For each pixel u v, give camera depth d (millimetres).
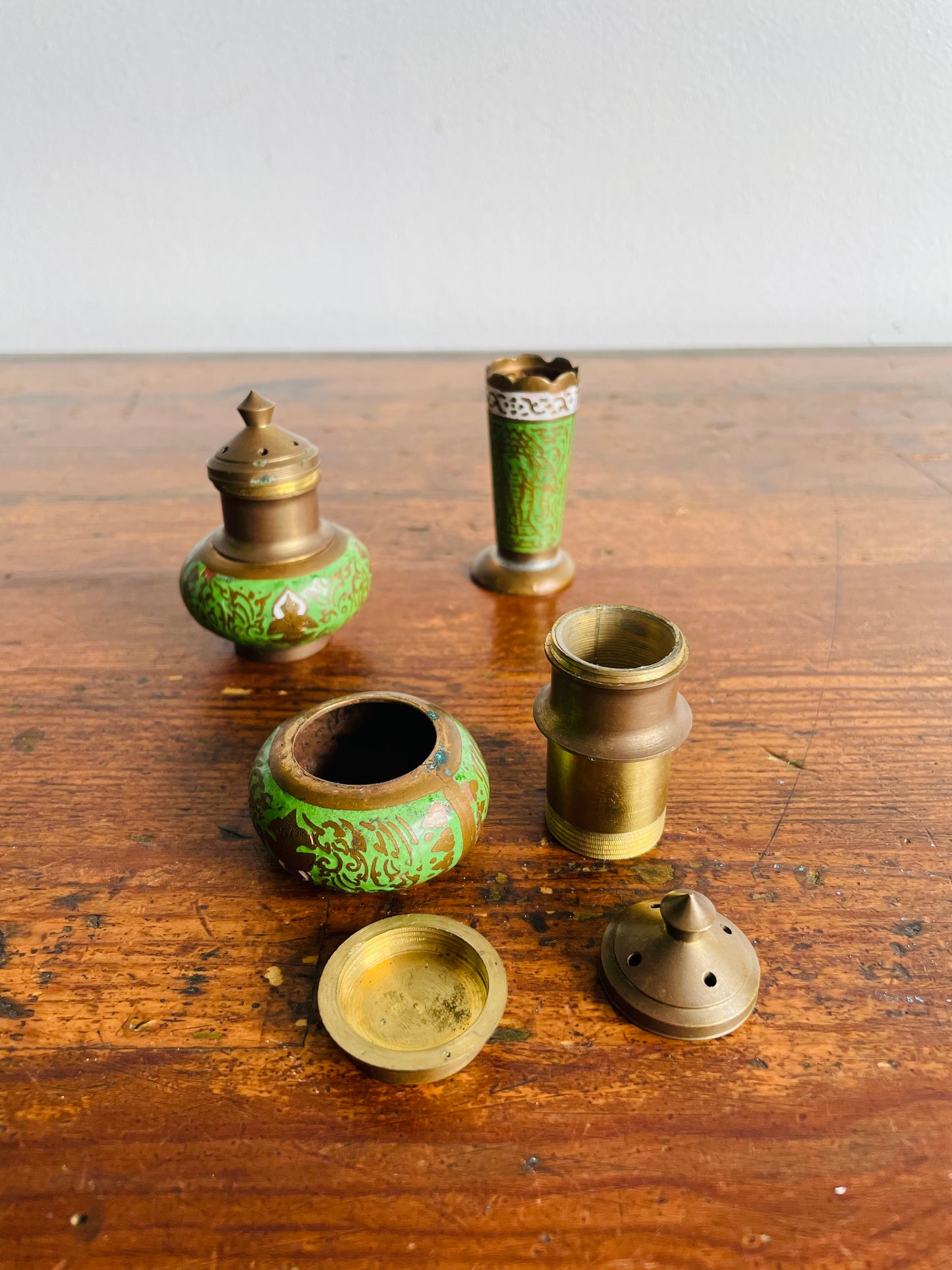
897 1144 154
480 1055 168
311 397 475
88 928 194
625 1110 159
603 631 209
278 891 202
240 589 256
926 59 477
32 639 292
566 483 317
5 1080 165
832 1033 172
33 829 219
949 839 213
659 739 192
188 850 213
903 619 296
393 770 227
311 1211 146
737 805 224
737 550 336
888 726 250
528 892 201
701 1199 147
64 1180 151
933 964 184
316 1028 173
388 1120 158
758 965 179
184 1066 167
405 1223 145
